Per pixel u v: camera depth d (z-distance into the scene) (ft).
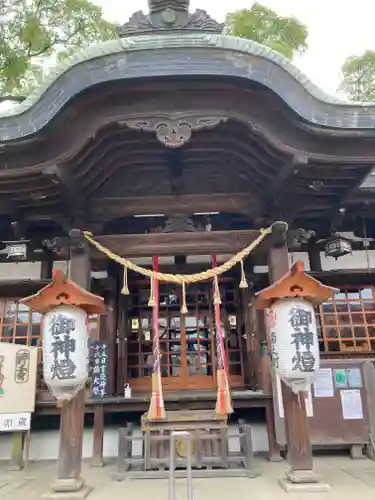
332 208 21.63
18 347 22.93
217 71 16.28
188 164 21.02
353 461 21.70
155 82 16.43
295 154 17.60
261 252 21.27
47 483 19.30
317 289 17.22
